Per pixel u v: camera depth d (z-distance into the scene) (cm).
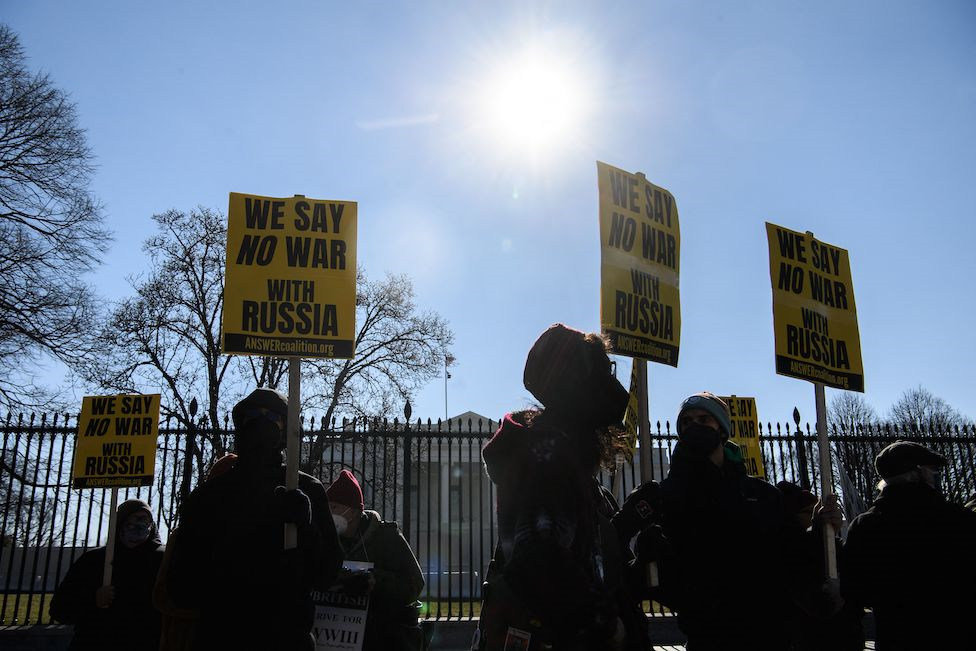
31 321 1845
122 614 576
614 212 455
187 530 336
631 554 307
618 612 223
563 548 186
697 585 337
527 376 238
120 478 773
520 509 193
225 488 343
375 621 473
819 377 467
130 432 784
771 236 477
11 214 1909
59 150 1931
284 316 446
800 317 472
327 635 446
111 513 729
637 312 449
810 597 363
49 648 919
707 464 350
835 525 362
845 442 1105
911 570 398
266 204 462
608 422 233
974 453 1115
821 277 493
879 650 415
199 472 999
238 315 441
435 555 2808
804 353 466
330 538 357
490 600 220
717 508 344
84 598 588
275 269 453
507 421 215
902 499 413
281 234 459
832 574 353
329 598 453
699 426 357
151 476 771
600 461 236
